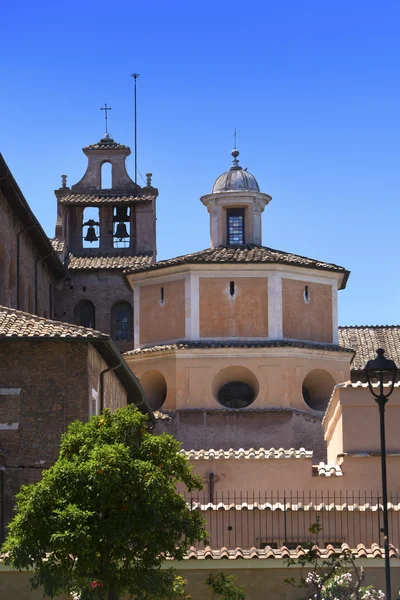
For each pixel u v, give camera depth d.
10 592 30.31
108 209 75.69
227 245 61.16
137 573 28.67
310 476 39.34
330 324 59.16
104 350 39.94
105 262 73.50
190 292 57.94
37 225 55.91
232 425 55.84
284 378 56.31
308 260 59.78
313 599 29.80
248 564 30.73
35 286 60.31
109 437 29.58
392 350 65.81
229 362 56.62
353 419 39.28
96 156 76.50
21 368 37.88
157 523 28.41
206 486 39.47
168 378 56.97
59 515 27.92
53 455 37.53
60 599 30.34
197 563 30.75
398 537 35.31
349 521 35.47
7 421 37.62
